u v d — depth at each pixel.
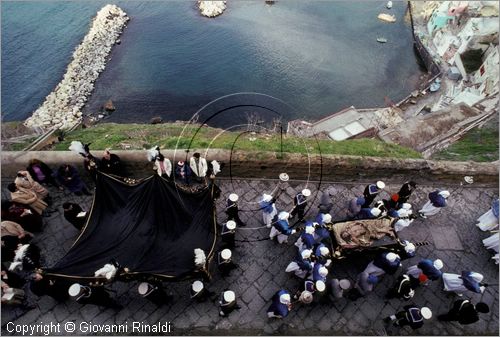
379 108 39.72
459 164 14.74
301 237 11.57
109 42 47.78
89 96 40.69
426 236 13.09
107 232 10.20
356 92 44.19
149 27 51.47
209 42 49.97
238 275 11.62
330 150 15.94
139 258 9.53
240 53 48.25
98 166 13.00
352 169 14.27
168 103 41.25
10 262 11.31
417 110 39.06
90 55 45.28
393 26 54.25
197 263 9.43
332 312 11.05
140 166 13.94
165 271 9.34
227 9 56.16
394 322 10.76
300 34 52.31
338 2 59.50
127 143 17.73
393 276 11.96
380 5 58.53
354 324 10.85
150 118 39.50
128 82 42.91
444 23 47.06
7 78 42.06
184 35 50.81
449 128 24.81
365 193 12.76
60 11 52.97
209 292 11.03
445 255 12.67
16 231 11.29
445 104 35.94
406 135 24.19
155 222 10.09
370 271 11.09
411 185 12.71
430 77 44.53
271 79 45.12
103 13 51.97
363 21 55.28
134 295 11.09
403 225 12.23
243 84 44.19
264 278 11.59
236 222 12.52
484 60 38.81
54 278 9.38
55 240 12.20
